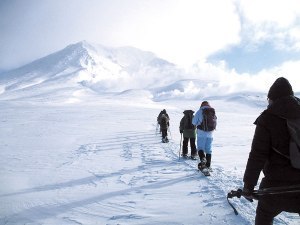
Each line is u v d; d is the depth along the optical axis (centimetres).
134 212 583
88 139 1988
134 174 910
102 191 746
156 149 1426
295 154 282
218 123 3700
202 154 869
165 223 516
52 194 745
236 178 800
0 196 738
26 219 585
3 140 2020
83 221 559
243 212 538
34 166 1120
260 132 294
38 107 7425
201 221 512
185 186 743
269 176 299
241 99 17725
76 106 8006
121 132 2389
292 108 288
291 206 290
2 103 9300
